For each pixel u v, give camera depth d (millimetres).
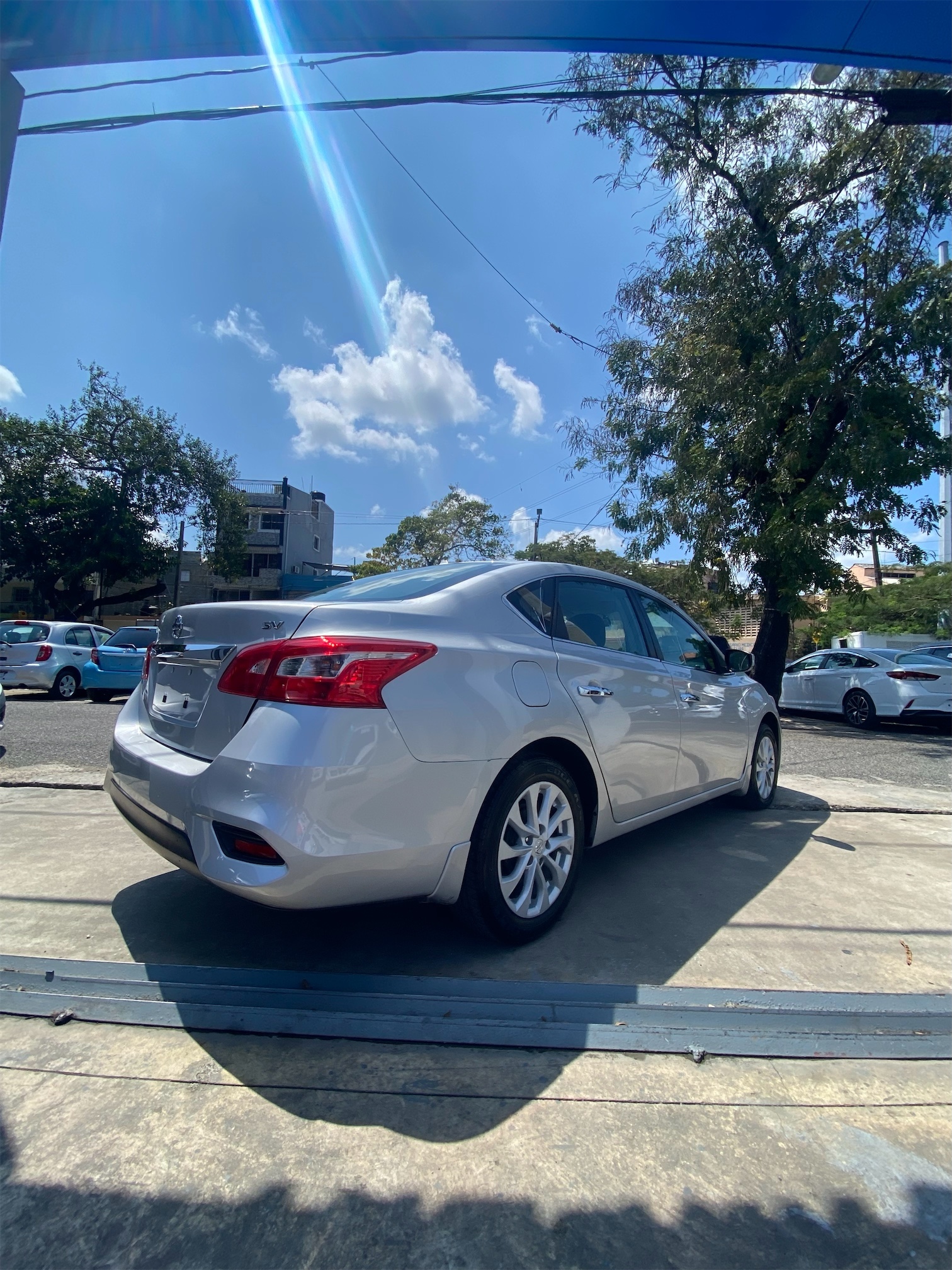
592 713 3137
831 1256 1500
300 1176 1662
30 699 12539
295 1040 2182
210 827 2273
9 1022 2232
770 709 5129
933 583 30516
